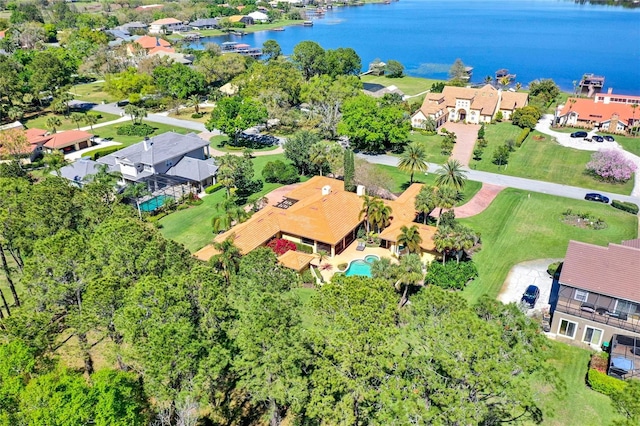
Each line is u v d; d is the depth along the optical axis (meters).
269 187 95.38
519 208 84.62
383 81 191.75
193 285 40.06
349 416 32.41
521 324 37.19
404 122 114.44
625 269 51.44
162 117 146.62
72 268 45.75
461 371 31.25
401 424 30.64
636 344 48.84
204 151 110.94
